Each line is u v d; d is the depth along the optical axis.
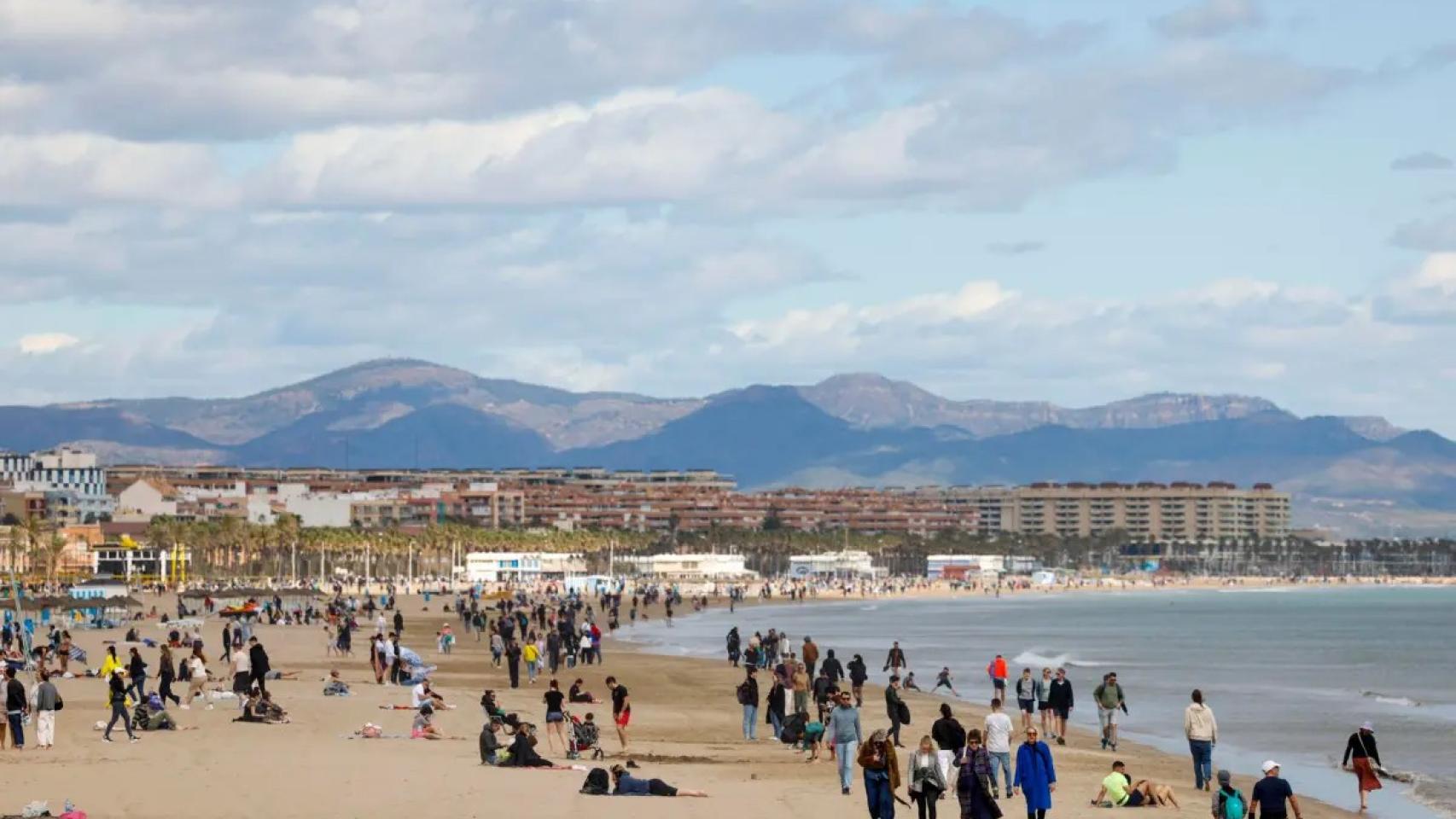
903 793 64.50
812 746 72.94
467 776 63.53
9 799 55.91
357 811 54.00
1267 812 54.81
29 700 80.88
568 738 74.69
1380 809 72.25
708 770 69.50
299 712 91.31
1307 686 153.88
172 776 61.94
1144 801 62.78
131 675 89.56
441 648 170.75
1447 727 110.81
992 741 64.56
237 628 134.50
